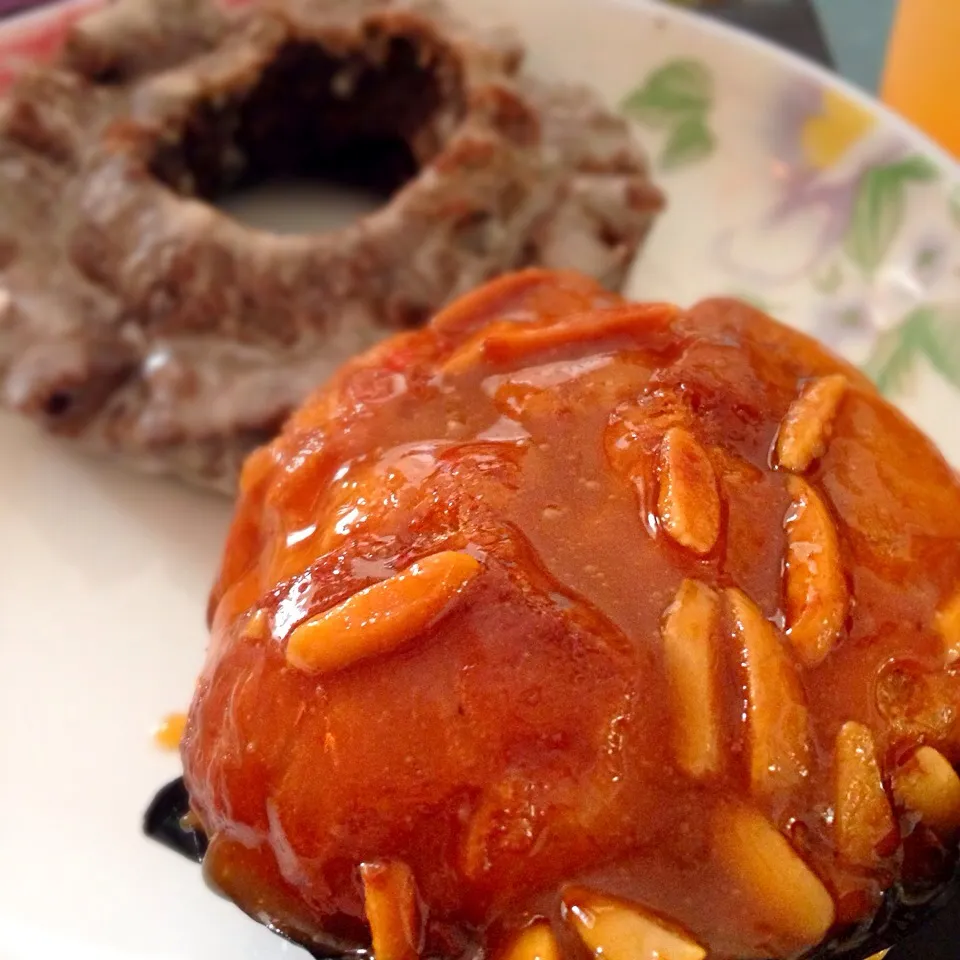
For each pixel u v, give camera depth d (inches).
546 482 5.4
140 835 7.7
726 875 4.9
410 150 11.2
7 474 9.5
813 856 5.0
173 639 8.8
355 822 5.0
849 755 5.0
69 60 10.4
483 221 9.7
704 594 5.1
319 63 10.8
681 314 6.4
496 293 6.9
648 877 4.9
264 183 11.7
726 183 11.3
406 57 10.8
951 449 9.5
